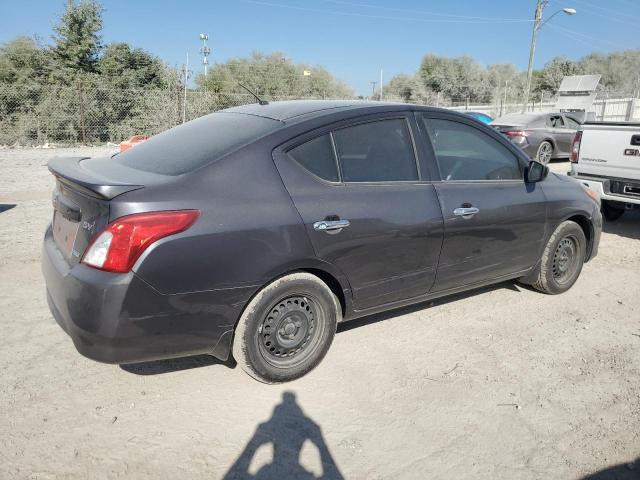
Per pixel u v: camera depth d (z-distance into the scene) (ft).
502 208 13.38
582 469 8.58
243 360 10.01
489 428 9.51
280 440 9.07
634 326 13.76
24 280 15.80
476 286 13.84
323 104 12.04
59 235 10.38
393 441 9.11
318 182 10.59
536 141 46.42
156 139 12.26
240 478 8.19
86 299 8.63
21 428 9.11
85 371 10.96
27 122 65.51
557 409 10.12
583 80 89.30
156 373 11.00
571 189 15.57
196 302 9.16
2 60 81.76
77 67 83.97
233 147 10.09
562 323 13.83
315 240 10.23
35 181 35.94
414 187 11.93
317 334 10.89
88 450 8.66
